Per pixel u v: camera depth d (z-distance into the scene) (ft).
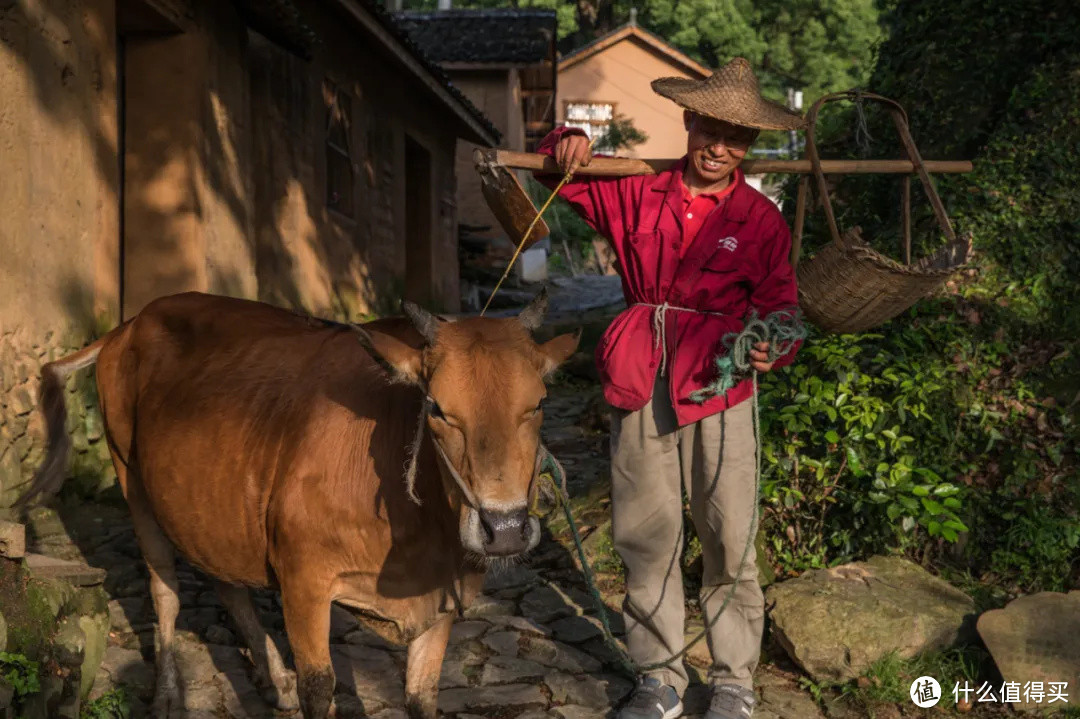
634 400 11.31
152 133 25.11
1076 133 20.15
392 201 44.88
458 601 9.95
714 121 10.75
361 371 10.16
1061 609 13.53
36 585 10.83
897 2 27.02
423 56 41.34
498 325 8.96
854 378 16.72
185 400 11.24
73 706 10.46
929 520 15.25
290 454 9.93
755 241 11.16
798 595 14.15
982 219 20.17
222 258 27.07
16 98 18.02
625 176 11.53
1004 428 17.10
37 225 18.69
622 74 104.32
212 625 14.28
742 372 10.93
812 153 11.96
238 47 28.30
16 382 17.67
